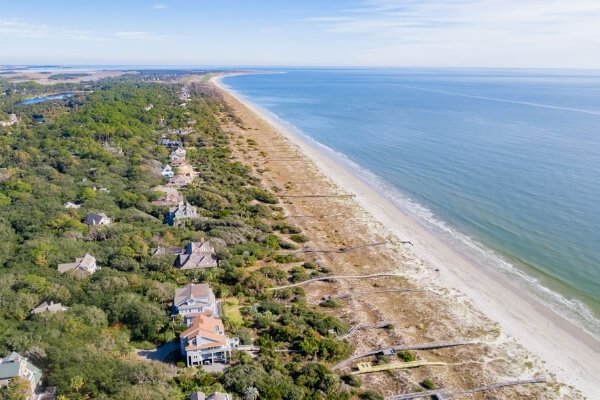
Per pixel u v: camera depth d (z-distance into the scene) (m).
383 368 63.28
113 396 51.91
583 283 84.12
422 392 59.09
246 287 80.56
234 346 65.12
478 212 116.69
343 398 57.22
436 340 69.75
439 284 85.88
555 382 61.44
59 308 69.62
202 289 73.62
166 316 69.94
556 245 97.56
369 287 84.88
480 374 62.66
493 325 73.50
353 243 102.44
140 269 84.62
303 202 128.00
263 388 55.97
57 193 121.81
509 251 96.88
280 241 101.12
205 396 53.38
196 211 112.62
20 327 64.06
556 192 127.50
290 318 72.12
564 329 72.62
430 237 105.25
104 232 96.88
